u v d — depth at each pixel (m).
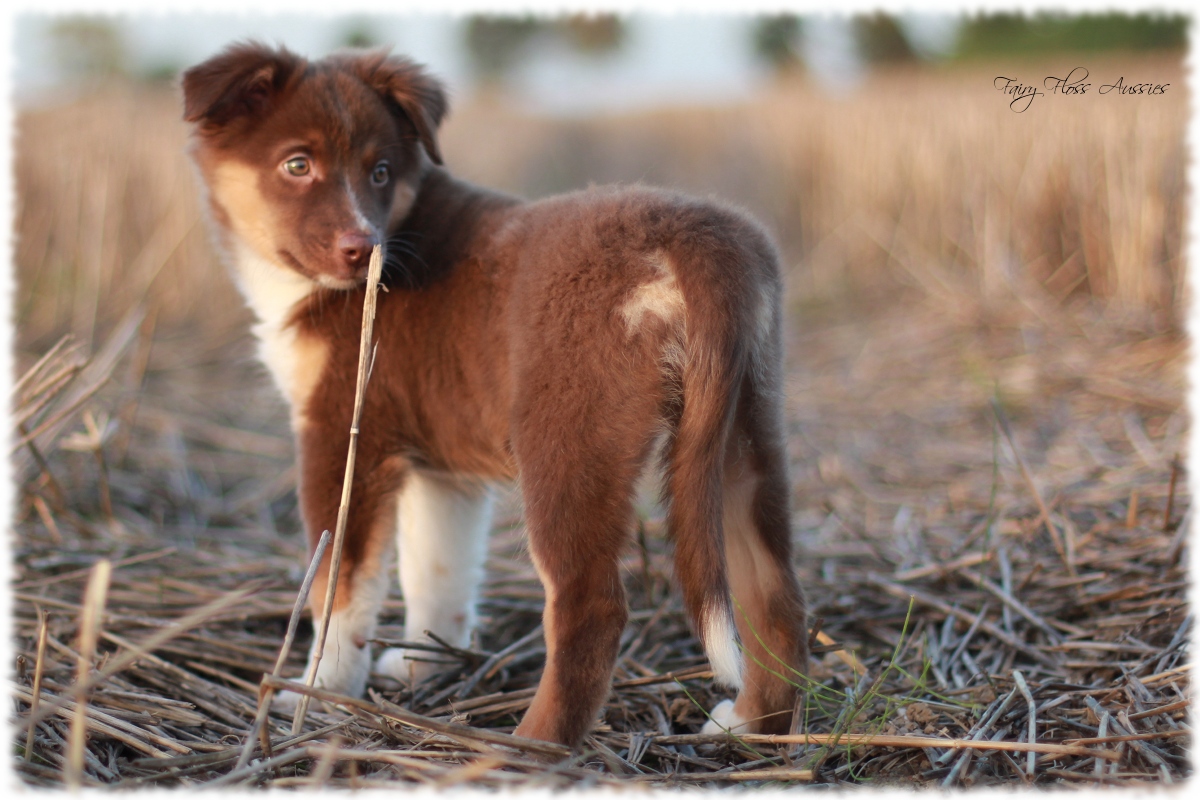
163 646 3.41
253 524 5.04
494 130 19.69
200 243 8.84
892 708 2.81
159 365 7.31
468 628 3.68
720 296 2.60
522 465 2.77
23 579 3.89
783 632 2.83
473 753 2.51
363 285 3.26
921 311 8.49
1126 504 4.43
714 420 2.58
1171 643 3.09
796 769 2.51
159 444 5.86
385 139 3.42
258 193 3.40
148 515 5.00
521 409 2.77
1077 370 6.34
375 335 3.23
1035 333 7.23
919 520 4.73
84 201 8.47
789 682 2.79
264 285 3.49
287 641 2.47
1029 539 4.21
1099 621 3.45
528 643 3.70
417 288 3.21
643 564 3.90
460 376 3.14
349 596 3.19
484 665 3.38
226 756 2.52
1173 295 7.21
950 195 9.45
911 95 12.13
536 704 2.59
